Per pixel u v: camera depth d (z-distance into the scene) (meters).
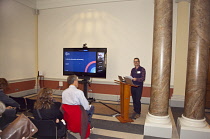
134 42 5.09
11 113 2.60
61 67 5.98
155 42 2.94
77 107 2.39
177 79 4.79
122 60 5.24
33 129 1.42
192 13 2.80
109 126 3.31
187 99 2.88
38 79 6.30
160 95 2.92
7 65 5.07
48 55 6.14
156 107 2.96
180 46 4.71
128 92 3.49
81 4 5.53
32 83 6.14
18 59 5.48
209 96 4.80
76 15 5.69
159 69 2.90
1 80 2.68
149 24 4.92
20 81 5.57
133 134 2.97
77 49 5.24
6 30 4.96
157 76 2.93
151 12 4.89
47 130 1.92
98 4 5.39
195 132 2.69
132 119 3.68
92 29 5.51
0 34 4.77
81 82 5.07
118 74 5.30
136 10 5.03
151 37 4.92
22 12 5.54
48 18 6.05
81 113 2.40
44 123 1.88
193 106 2.79
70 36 5.80
